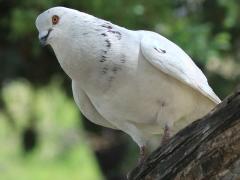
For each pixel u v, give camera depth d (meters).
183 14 14.52
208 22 14.62
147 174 7.17
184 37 13.20
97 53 7.61
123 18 13.40
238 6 13.70
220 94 14.67
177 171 6.85
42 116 17.20
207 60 13.27
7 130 21.64
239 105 6.38
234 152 6.46
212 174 6.61
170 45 8.11
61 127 19.94
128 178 7.59
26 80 15.63
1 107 16.31
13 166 22.14
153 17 13.67
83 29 7.67
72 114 19.31
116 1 13.12
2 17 14.38
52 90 16.02
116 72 7.65
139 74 7.70
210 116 6.61
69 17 7.75
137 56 7.70
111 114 8.10
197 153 6.66
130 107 7.89
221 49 13.97
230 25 13.58
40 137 17.16
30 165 22.25
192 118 8.41
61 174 22.06
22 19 13.06
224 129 6.48
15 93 16.62
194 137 6.71
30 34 13.73
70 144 20.81
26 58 14.79
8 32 14.40
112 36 7.68
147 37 7.90
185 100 8.05
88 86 7.83
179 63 7.90
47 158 22.25
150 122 8.16
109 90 7.76
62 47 7.74
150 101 7.88
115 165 15.80
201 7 14.63
